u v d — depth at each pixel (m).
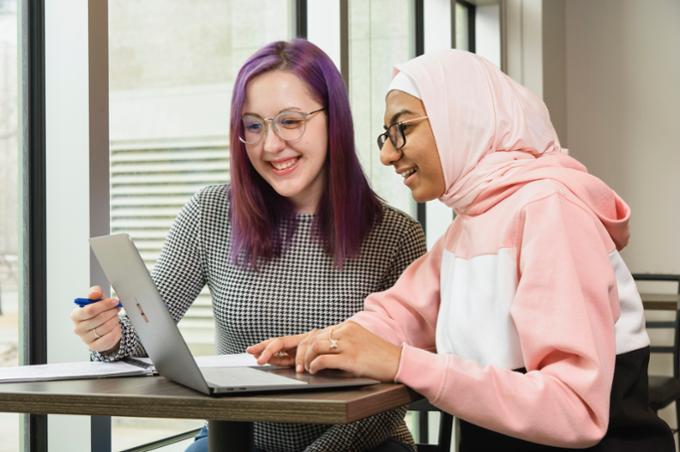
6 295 1.87
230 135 1.67
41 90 1.91
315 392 1.05
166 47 2.24
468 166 1.33
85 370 1.30
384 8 3.38
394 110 1.37
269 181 1.65
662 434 1.24
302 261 1.69
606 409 1.12
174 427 2.26
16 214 1.89
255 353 1.29
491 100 1.34
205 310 2.33
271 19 2.70
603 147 4.21
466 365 1.13
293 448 1.59
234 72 2.51
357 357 1.13
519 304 1.16
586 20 4.24
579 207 1.19
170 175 2.25
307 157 1.64
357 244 1.68
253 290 1.67
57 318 1.91
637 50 4.15
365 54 3.24
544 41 3.98
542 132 1.39
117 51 2.09
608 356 1.14
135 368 1.33
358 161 1.71
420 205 3.66
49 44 1.91
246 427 1.19
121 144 2.10
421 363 1.12
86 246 1.88
